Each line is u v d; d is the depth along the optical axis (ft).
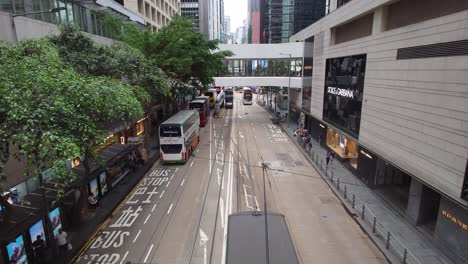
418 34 48.01
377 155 61.82
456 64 39.58
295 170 83.46
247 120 168.55
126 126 84.99
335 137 96.84
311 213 57.98
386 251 45.16
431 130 44.83
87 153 42.47
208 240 48.62
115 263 42.98
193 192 68.28
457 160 39.42
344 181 74.69
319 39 104.78
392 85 56.29
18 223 38.37
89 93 37.04
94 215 56.18
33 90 32.01
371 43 65.21
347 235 50.24
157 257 44.29
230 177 77.92
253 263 27.17
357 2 70.85
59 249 44.62
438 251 45.21
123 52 66.54
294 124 153.89
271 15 395.96
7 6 51.29
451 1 43.98
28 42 42.37
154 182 74.95
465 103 38.01
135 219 55.88
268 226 33.35
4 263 37.19
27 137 28.32
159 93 89.15
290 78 147.84
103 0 97.25
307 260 43.37
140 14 155.74
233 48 154.81
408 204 54.70
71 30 57.26
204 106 150.51
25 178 44.88
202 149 106.63
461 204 38.27
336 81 87.97
